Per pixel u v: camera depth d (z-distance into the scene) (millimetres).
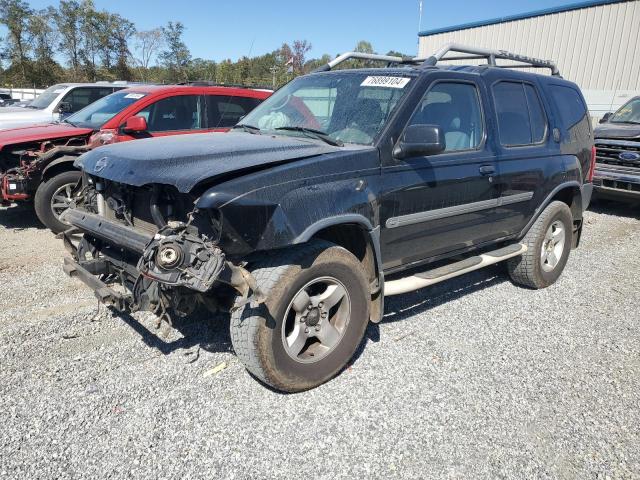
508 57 5176
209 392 3246
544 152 4926
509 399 3289
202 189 2787
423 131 3395
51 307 4465
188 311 3088
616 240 7496
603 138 9453
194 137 3848
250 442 2811
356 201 3262
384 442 2852
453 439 2896
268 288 2961
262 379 3111
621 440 2936
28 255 5969
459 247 4367
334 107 3979
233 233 2723
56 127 7469
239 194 2740
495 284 5434
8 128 7621
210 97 7934
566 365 3738
